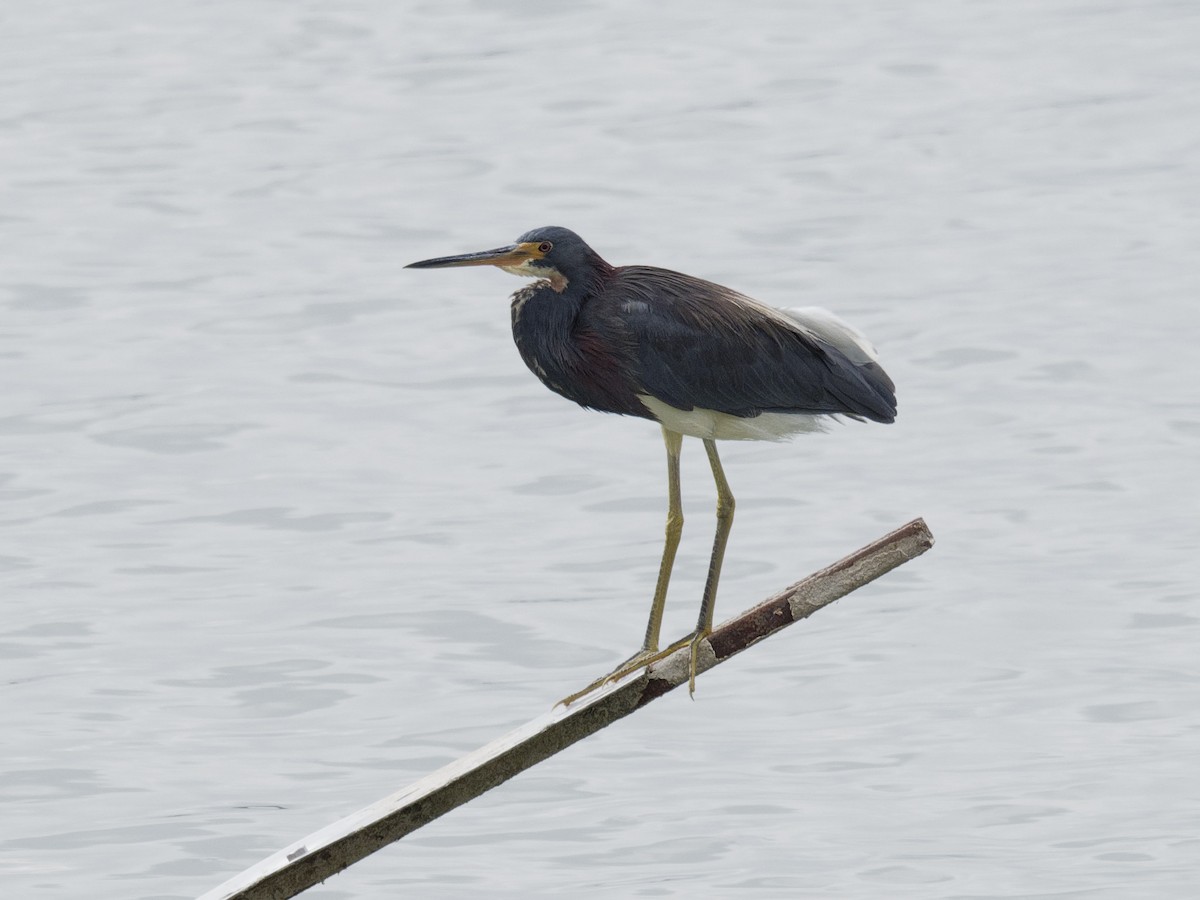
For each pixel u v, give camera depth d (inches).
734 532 656.4
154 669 562.3
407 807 285.0
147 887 451.8
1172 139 1099.9
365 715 534.3
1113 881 445.1
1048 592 602.5
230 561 638.5
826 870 454.0
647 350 387.2
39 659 569.6
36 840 472.1
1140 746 510.3
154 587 618.5
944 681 550.0
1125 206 995.9
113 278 944.9
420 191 1071.6
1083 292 875.4
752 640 303.9
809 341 392.5
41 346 853.8
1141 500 668.7
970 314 855.7
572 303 390.6
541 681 552.4
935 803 484.4
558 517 673.0
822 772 503.5
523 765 294.5
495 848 469.7
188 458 728.3
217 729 527.8
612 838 473.1
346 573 627.2
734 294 394.9
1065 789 488.7
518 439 744.3
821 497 682.8
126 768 507.5
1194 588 599.8
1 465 721.6
